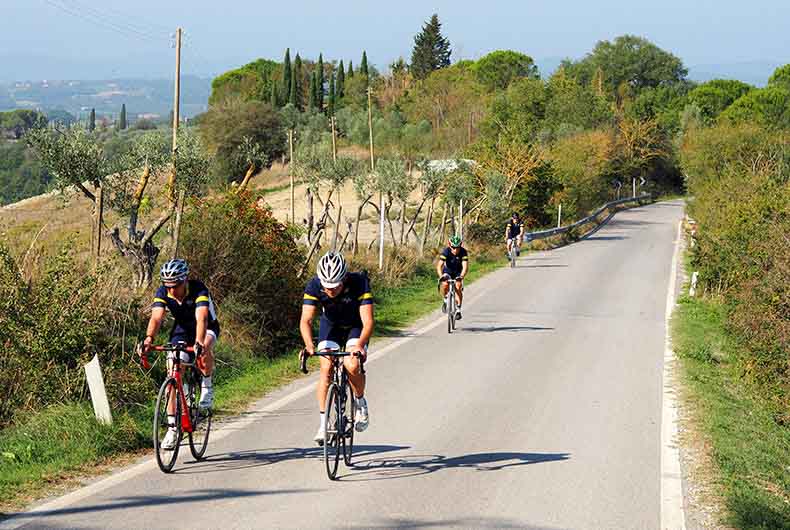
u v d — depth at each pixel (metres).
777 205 20.97
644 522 6.42
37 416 8.91
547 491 7.11
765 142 47.25
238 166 73.06
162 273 7.42
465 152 43.69
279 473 7.42
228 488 6.94
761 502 6.87
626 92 121.62
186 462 7.75
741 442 9.10
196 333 7.50
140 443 8.35
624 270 30.16
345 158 36.78
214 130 76.00
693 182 49.59
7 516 6.13
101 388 8.40
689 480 7.55
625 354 14.70
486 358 14.09
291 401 10.66
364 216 46.78
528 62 123.38
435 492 6.99
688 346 15.19
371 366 13.23
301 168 37.06
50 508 6.33
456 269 17.52
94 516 6.16
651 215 62.41
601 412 10.27
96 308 10.91
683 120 92.75
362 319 7.37
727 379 13.48
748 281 15.73
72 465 7.52
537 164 41.72
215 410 9.99
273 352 14.19
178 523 6.05
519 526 6.24
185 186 16.02
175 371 7.46
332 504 6.59
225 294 13.93
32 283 10.32
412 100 91.69
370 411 10.13
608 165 66.88
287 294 14.93
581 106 78.00
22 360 9.73
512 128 43.97
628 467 7.91
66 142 14.84
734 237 21.28
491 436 9.01
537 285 25.94
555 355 14.47
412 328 17.70
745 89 117.25
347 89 107.19
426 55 128.88
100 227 13.09
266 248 14.84
